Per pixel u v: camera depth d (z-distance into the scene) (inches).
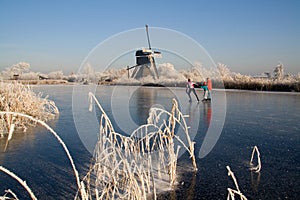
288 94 731.4
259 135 248.2
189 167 164.7
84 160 179.8
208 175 150.9
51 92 789.2
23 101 318.7
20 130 279.0
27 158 183.0
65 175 151.9
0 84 335.9
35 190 131.7
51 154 192.9
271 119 335.0
